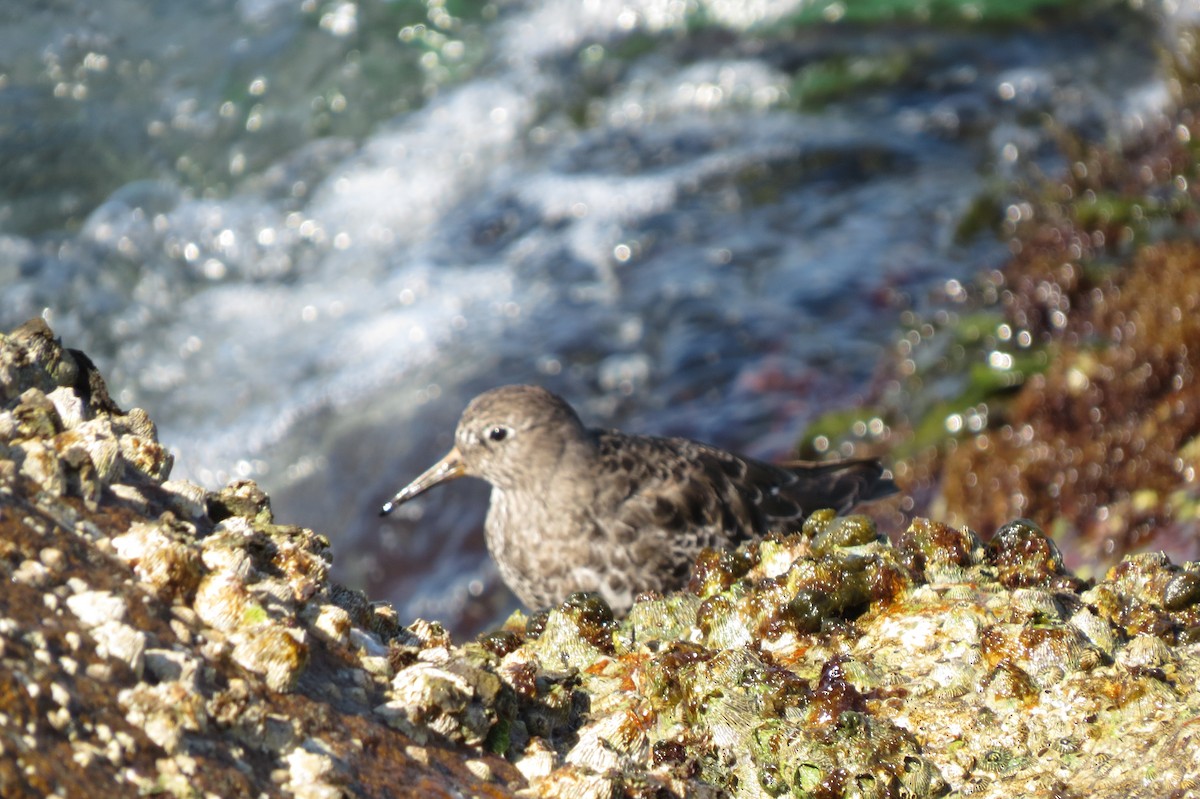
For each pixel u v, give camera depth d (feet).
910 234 57.88
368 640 15.08
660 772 14.90
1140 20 72.33
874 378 49.75
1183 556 35.50
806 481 33.24
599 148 66.69
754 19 75.15
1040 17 73.51
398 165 66.28
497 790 13.70
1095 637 16.02
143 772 11.51
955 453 43.55
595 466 30.83
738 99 69.56
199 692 12.45
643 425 49.65
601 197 62.95
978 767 14.87
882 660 16.37
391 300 58.75
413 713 13.83
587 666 17.61
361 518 48.85
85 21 73.10
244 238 62.90
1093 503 39.81
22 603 12.15
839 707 15.26
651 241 60.03
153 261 62.03
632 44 74.13
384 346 56.18
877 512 43.45
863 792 14.51
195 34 73.00
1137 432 40.29
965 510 41.78
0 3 73.82
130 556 13.48
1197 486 38.01
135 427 16.21
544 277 58.85
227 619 13.46
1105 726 14.96
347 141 67.87
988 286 52.44
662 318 54.90
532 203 63.41
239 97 69.56
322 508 50.49
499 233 62.18
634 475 30.96
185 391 55.88
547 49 73.41
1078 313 48.16
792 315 53.93
